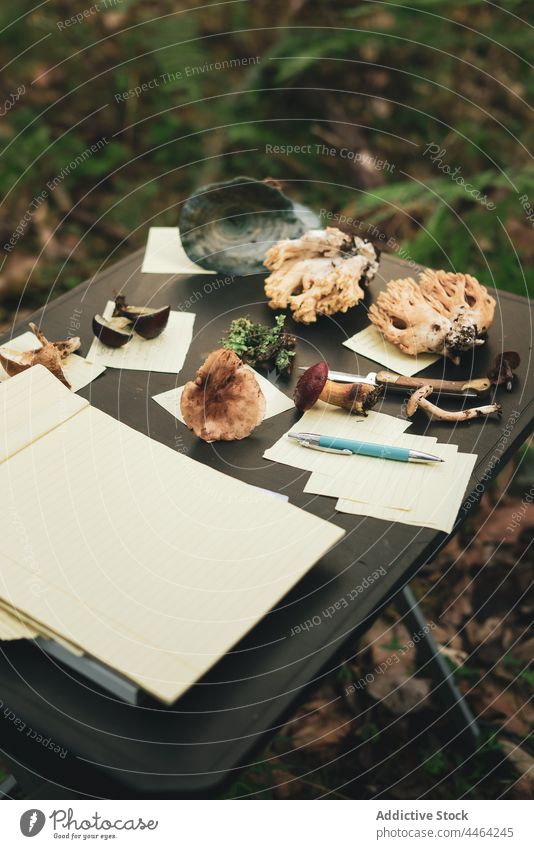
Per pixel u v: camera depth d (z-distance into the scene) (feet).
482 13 10.39
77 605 2.74
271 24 11.12
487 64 10.91
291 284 4.53
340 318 4.56
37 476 3.22
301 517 3.11
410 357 4.28
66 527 3.02
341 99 10.92
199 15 11.19
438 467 3.59
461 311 4.23
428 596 6.57
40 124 10.85
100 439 3.43
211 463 3.60
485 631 6.29
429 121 10.73
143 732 2.61
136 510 3.11
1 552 2.91
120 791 2.51
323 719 5.73
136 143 10.81
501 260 8.00
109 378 4.10
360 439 3.73
